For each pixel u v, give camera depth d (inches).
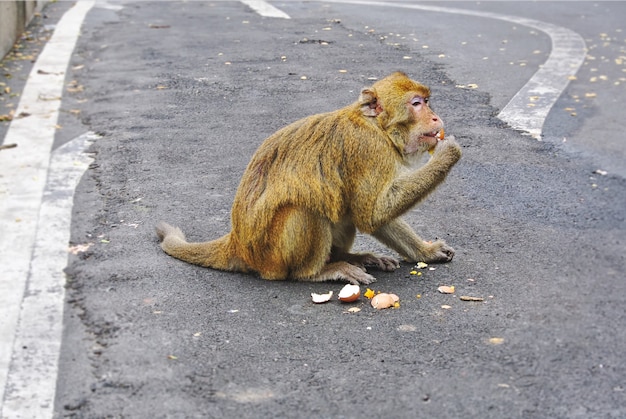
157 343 221.3
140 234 298.5
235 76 526.6
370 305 241.9
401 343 218.5
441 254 269.7
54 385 203.8
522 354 210.7
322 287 256.4
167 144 401.1
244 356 214.1
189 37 660.7
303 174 249.1
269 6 828.6
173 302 245.1
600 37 632.4
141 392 199.2
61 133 422.3
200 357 213.9
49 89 507.8
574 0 829.2
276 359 212.4
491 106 448.8
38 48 634.8
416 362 209.0
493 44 610.9
